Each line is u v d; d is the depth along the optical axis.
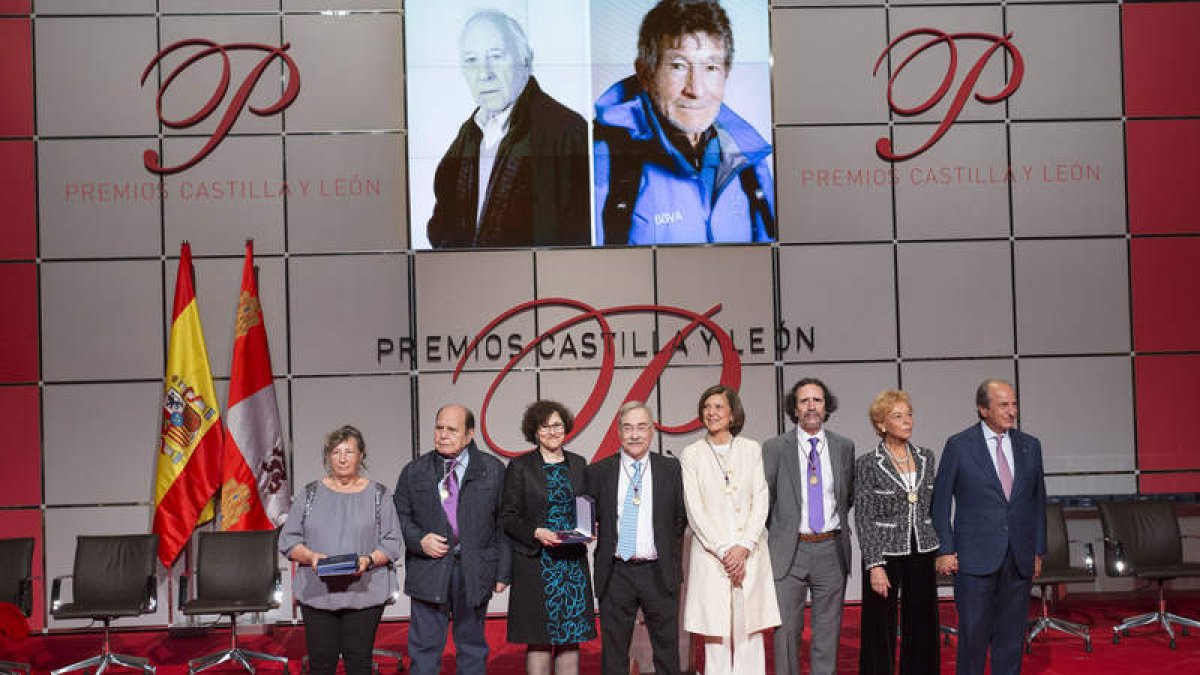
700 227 8.04
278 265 7.90
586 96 8.03
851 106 8.12
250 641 7.42
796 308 8.06
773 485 5.29
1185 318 8.17
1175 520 7.29
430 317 7.94
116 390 7.80
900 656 5.24
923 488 5.24
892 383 8.09
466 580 5.16
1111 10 8.22
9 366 7.77
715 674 4.94
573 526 5.13
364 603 4.90
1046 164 8.17
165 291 7.86
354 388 7.90
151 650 7.22
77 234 7.82
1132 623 6.85
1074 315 8.14
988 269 8.13
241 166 7.91
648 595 4.99
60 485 7.75
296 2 7.94
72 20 7.86
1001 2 8.19
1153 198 8.20
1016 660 5.33
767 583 5.06
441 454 5.32
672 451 7.96
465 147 7.98
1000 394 5.30
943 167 8.15
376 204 7.94
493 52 8.00
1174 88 8.23
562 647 5.20
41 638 7.60
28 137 7.82
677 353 8.02
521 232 7.98
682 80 8.04
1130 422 8.12
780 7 8.10
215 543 6.93
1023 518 5.29
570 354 7.98
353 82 7.95
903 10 8.16
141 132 7.87
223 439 7.74
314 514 4.98
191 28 7.91
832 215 8.10
